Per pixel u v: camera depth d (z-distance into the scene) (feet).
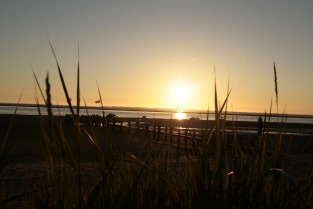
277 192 7.41
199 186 7.09
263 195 7.23
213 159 7.27
